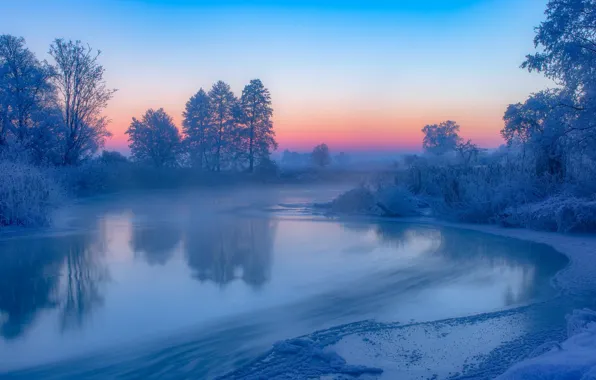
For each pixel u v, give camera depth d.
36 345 5.92
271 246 12.99
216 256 11.53
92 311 7.26
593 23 16.23
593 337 4.02
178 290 8.45
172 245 13.10
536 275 9.21
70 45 34.38
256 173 49.94
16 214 16.27
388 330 6.20
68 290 8.47
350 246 12.95
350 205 21.77
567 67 16.86
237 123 52.38
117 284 8.88
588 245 11.98
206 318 6.91
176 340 6.04
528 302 7.34
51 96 32.66
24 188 17.00
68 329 6.48
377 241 13.81
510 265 10.21
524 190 17.30
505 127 18.66
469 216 17.62
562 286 8.23
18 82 30.08
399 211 20.03
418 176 25.34
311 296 8.03
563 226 14.22
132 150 49.72
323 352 5.33
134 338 6.14
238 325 6.60
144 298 7.98
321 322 6.68
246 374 4.94
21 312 7.25
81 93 35.06
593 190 15.65
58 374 5.09
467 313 6.93
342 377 4.75
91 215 21.03
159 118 49.16
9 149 24.19
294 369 4.98
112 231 15.84
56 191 18.89
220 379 4.85
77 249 12.50
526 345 5.28
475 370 4.70
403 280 9.09
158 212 22.50
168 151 49.47
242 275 9.57
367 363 5.09
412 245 13.05
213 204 26.80
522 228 15.57
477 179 19.73
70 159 34.75
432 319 6.70
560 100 17.34
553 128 17.17
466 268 10.03
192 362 5.33
